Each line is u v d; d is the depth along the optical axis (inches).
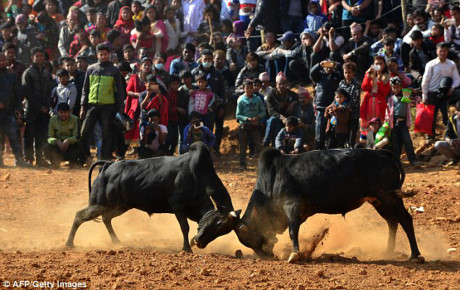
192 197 639.1
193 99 1232.8
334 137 1123.9
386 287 516.1
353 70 1114.7
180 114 1239.5
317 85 1175.0
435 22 1289.4
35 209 877.2
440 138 1254.3
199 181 633.6
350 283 526.9
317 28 1363.2
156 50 1486.2
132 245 692.7
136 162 674.2
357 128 1123.9
